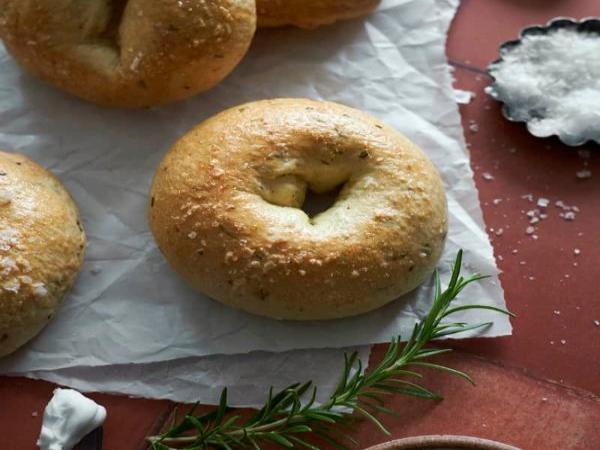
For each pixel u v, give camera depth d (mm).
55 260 331
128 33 343
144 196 361
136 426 339
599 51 375
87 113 369
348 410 337
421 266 335
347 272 325
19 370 338
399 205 333
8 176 333
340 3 368
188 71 345
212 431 316
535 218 365
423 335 321
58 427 322
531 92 373
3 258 320
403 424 342
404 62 381
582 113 367
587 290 356
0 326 322
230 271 325
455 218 361
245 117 343
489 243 358
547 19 394
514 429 341
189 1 335
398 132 359
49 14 340
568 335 351
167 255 337
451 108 375
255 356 345
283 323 345
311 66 381
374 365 347
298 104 348
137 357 340
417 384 347
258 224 326
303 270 323
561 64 375
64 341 342
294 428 310
